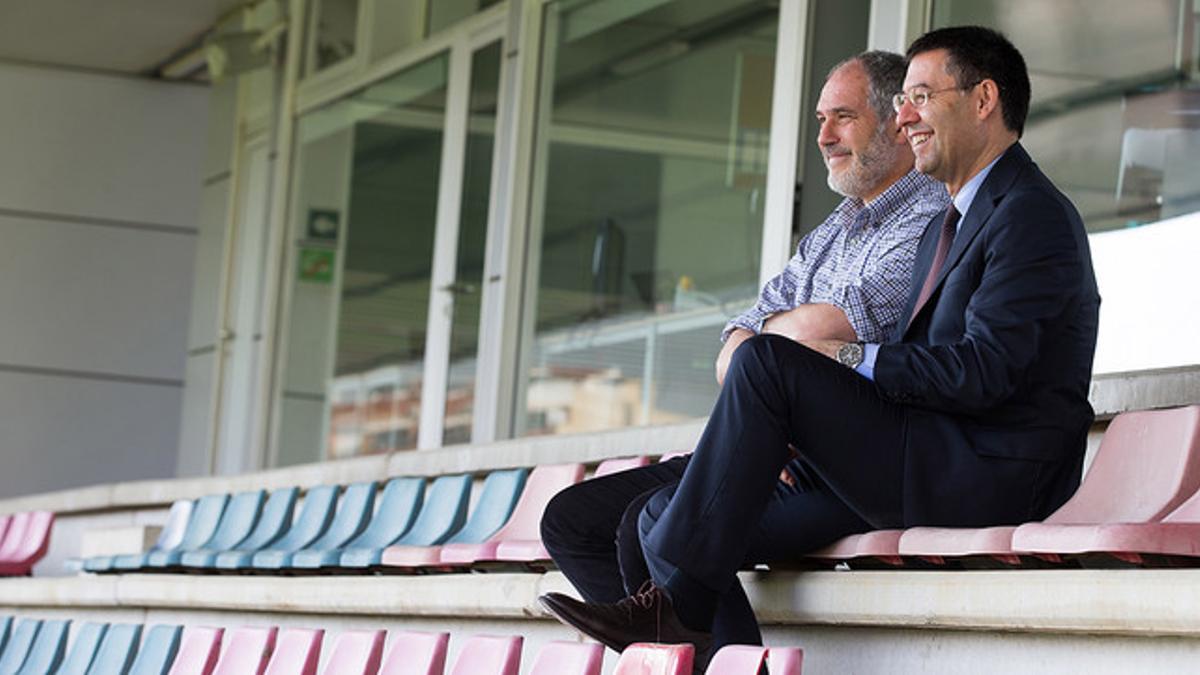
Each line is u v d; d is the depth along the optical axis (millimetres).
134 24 14727
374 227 11070
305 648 4820
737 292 7629
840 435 3607
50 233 16047
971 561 3500
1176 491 3475
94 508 11336
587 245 8773
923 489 3596
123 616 8133
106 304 16078
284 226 12188
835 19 7188
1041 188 3730
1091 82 5824
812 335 4203
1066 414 3627
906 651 3633
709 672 3088
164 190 16203
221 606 7035
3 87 16047
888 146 4316
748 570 3930
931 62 3850
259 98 13680
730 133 7777
